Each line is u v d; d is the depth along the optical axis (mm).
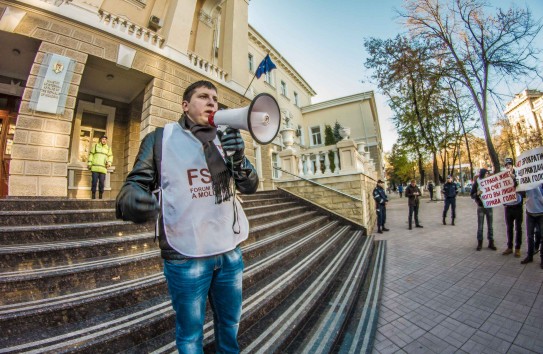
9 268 2264
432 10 14438
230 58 10953
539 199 4008
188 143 1239
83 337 1647
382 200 8281
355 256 5008
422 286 3635
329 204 8086
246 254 3521
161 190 1185
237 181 1377
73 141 7891
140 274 2641
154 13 9148
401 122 20719
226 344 1371
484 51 13203
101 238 3178
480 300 3061
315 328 2404
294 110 23141
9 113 6902
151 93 7652
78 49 6316
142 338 1801
